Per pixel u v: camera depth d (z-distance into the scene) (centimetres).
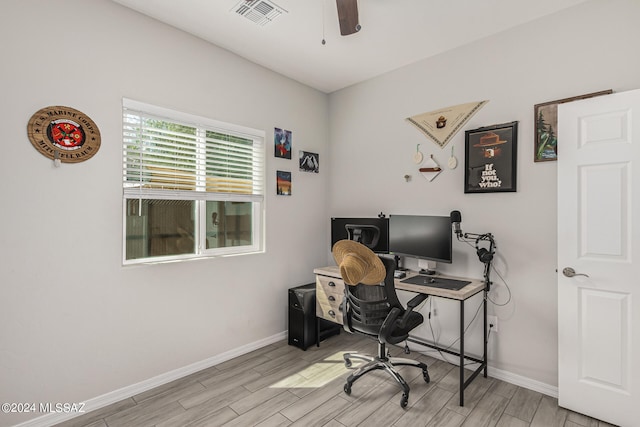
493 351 246
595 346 194
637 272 181
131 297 220
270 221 313
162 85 236
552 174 221
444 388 229
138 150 228
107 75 209
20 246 178
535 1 208
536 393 223
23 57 179
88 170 202
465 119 263
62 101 192
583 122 199
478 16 224
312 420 192
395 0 207
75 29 196
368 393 222
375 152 328
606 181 191
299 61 296
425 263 272
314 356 282
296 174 339
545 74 223
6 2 174
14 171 176
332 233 338
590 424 189
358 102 343
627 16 194
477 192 254
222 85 273
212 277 265
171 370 239
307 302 297
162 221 247
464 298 209
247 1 209
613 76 198
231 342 278
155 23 232
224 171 279
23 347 179
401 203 307
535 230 228
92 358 203
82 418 193
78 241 198
